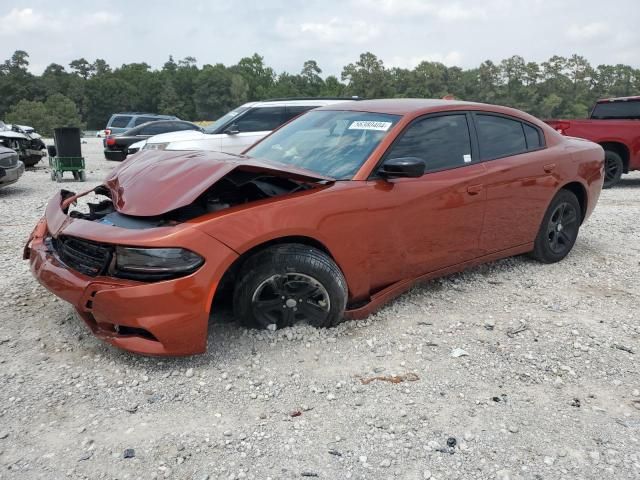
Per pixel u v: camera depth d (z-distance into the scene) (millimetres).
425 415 2916
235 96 122812
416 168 3674
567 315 4246
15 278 4801
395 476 2479
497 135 4770
